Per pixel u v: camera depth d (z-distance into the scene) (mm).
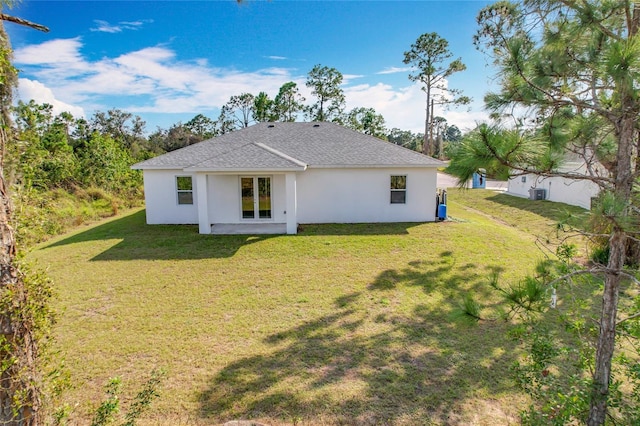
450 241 12641
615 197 2764
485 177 3129
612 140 3586
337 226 15273
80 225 16938
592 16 2859
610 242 3188
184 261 10719
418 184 15969
